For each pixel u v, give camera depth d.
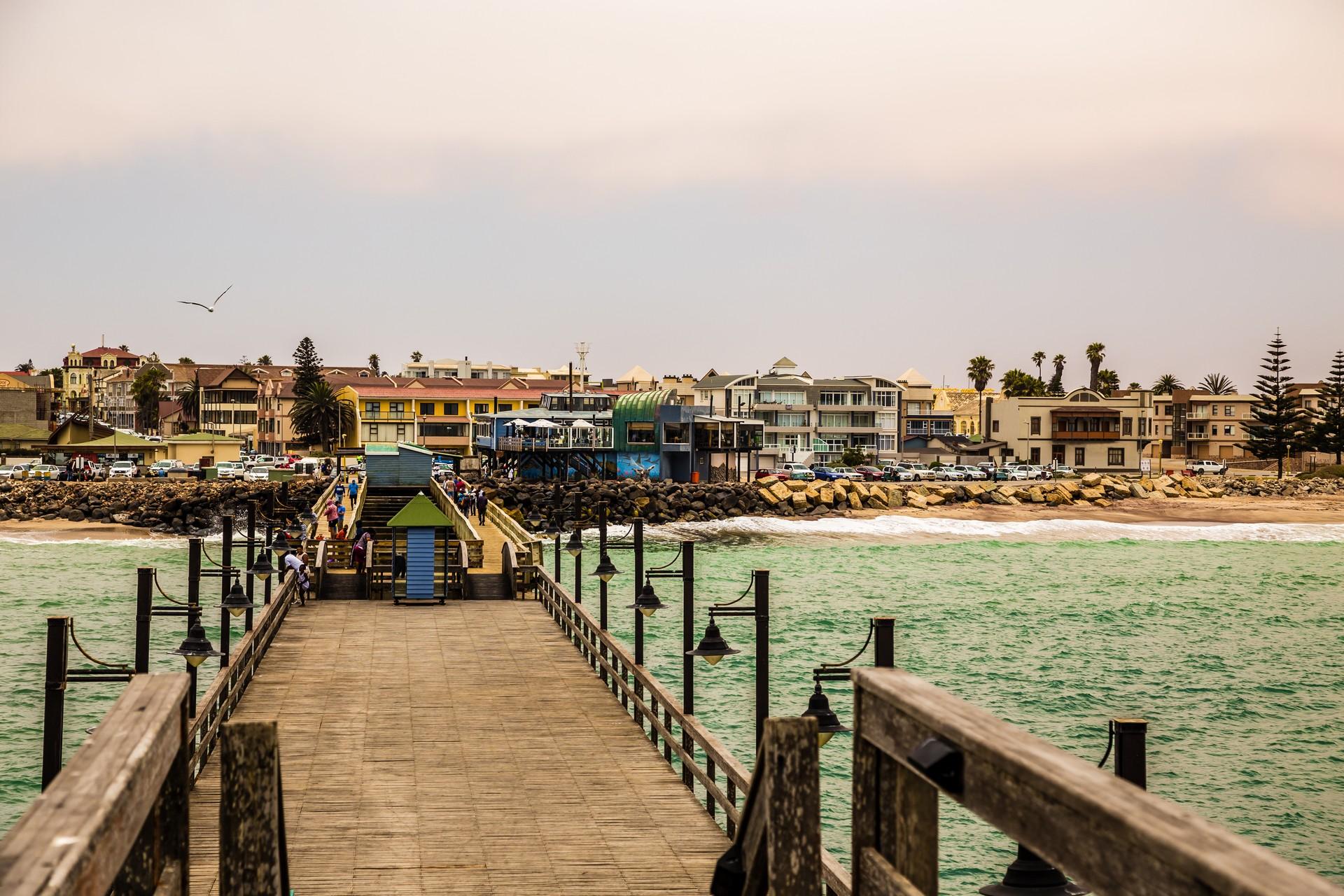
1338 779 24.33
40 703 28.89
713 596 49.66
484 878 11.74
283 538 32.44
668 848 12.73
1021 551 71.56
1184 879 2.38
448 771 15.75
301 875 11.77
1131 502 101.62
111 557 62.62
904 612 46.03
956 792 3.42
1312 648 39.97
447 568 33.44
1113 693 32.47
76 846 2.81
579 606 24.70
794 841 4.52
